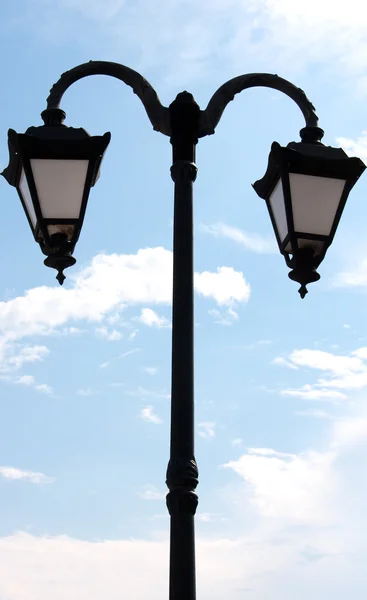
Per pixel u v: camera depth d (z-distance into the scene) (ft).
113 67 25.77
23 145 23.95
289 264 25.11
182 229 23.80
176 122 24.91
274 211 25.62
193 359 22.53
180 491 21.18
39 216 24.02
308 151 25.04
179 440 21.68
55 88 25.52
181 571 20.63
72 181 24.12
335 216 24.66
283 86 26.37
